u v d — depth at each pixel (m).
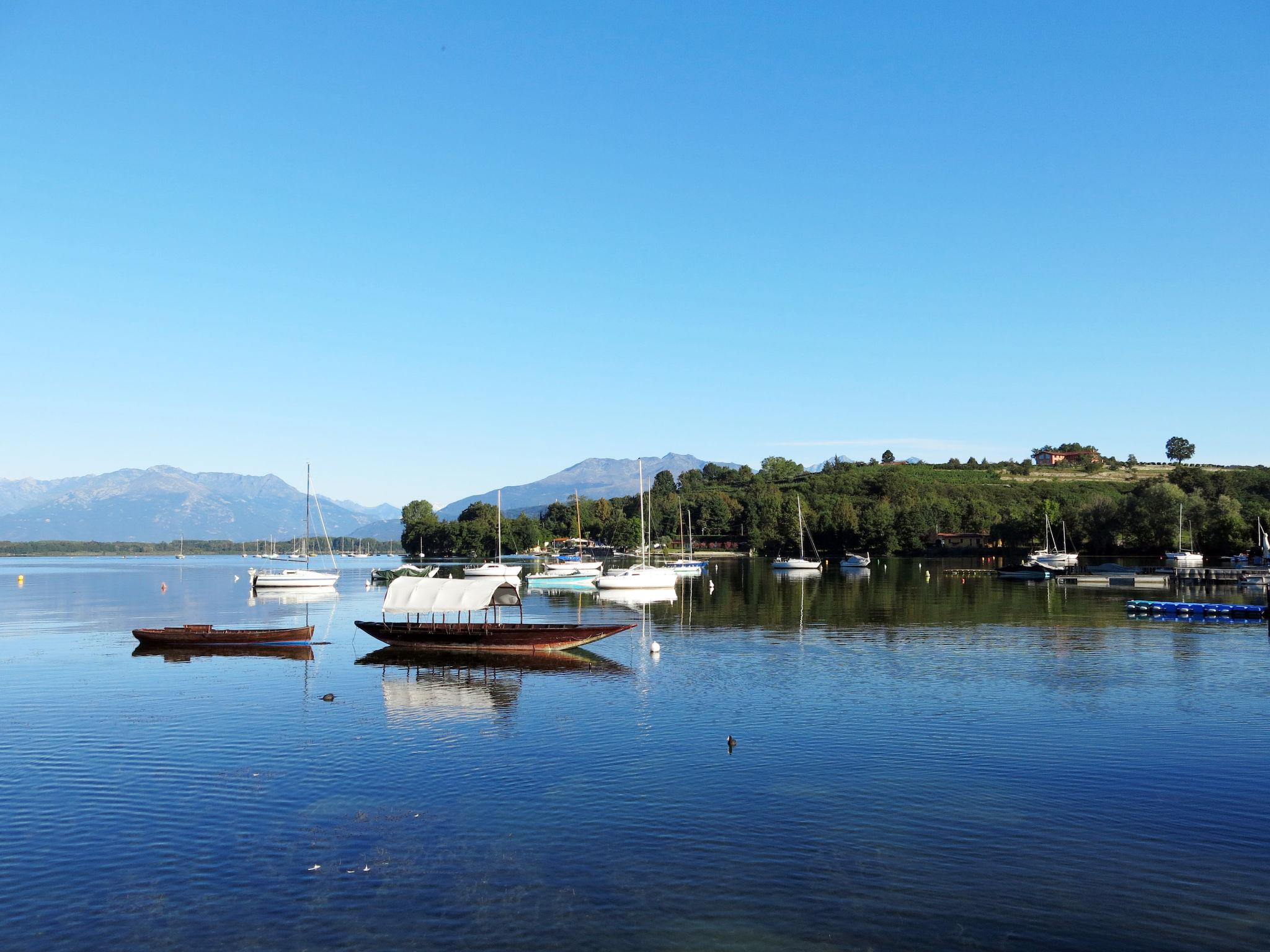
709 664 56.00
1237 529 165.62
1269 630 72.69
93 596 126.44
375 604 110.88
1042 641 65.81
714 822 27.30
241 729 38.91
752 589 123.75
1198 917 21.27
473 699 45.44
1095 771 32.34
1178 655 58.88
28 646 66.31
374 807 28.73
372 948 20.02
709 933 20.56
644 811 28.28
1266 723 39.50
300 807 28.77
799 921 21.09
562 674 53.03
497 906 21.89
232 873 23.88
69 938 20.56
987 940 20.20
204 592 138.12
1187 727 38.75
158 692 47.84
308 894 22.58
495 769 32.78
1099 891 22.62
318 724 39.97
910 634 70.56
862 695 45.75
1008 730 38.28
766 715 41.44
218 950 20.02
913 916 21.31
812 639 67.75
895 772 32.25
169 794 30.06
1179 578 131.75
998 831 26.47
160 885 23.19
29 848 25.58
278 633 63.53
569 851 25.14
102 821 27.58
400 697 46.06
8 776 32.06
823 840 25.81
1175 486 195.00
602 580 118.25
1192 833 26.36
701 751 35.22
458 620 75.12
